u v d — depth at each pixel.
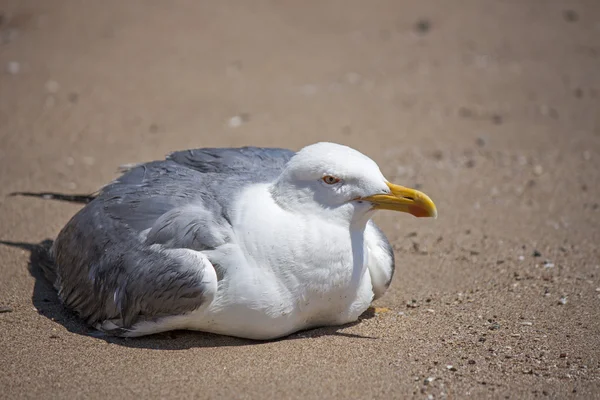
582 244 10.41
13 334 7.96
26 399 6.80
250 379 7.00
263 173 8.33
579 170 13.02
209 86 16.88
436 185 12.54
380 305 8.78
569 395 6.78
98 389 6.91
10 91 16.27
